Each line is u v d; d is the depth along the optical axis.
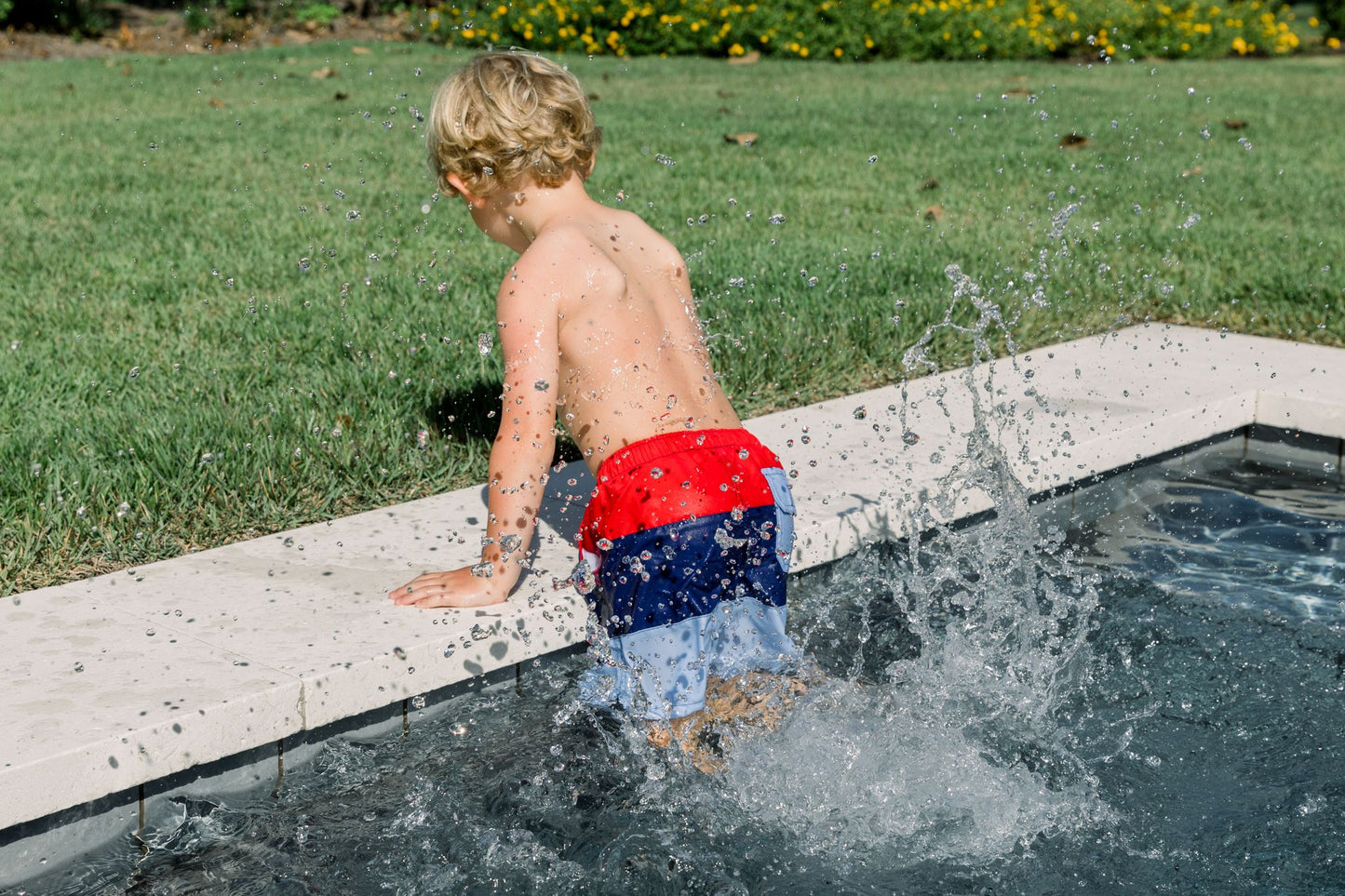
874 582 3.15
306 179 7.64
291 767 2.40
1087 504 3.72
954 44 15.01
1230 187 7.54
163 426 3.71
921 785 2.39
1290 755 2.50
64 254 5.83
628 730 2.49
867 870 2.19
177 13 18.39
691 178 7.67
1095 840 2.26
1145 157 8.52
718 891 2.13
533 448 2.55
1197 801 2.37
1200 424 3.95
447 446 3.74
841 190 7.43
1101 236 6.31
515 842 2.23
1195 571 3.28
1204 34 16.27
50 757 2.08
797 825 2.29
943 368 4.48
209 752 2.25
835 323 4.86
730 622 2.50
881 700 2.64
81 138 8.96
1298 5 25.16
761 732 2.51
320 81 12.18
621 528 2.42
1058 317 5.09
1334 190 7.45
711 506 2.42
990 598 3.10
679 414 2.53
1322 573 3.27
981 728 2.57
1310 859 2.21
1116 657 2.85
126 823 2.21
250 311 4.96
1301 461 4.05
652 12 14.86
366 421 3.86
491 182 2.71
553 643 2.70
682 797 2.35
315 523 3.27
